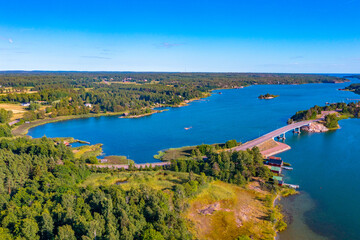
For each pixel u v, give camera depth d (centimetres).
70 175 13125
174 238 8144
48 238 7900
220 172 13862
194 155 16900
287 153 18412
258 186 13338
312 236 9581
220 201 11825
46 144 17762
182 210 10756
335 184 13562
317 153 18350
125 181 13700
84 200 9750
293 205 11600
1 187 10444
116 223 8562
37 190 10612
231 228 9956
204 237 9412
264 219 10538
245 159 14188
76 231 7894
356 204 11638
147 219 9319
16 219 8169
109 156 18812
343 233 9731
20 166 12475
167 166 15512
